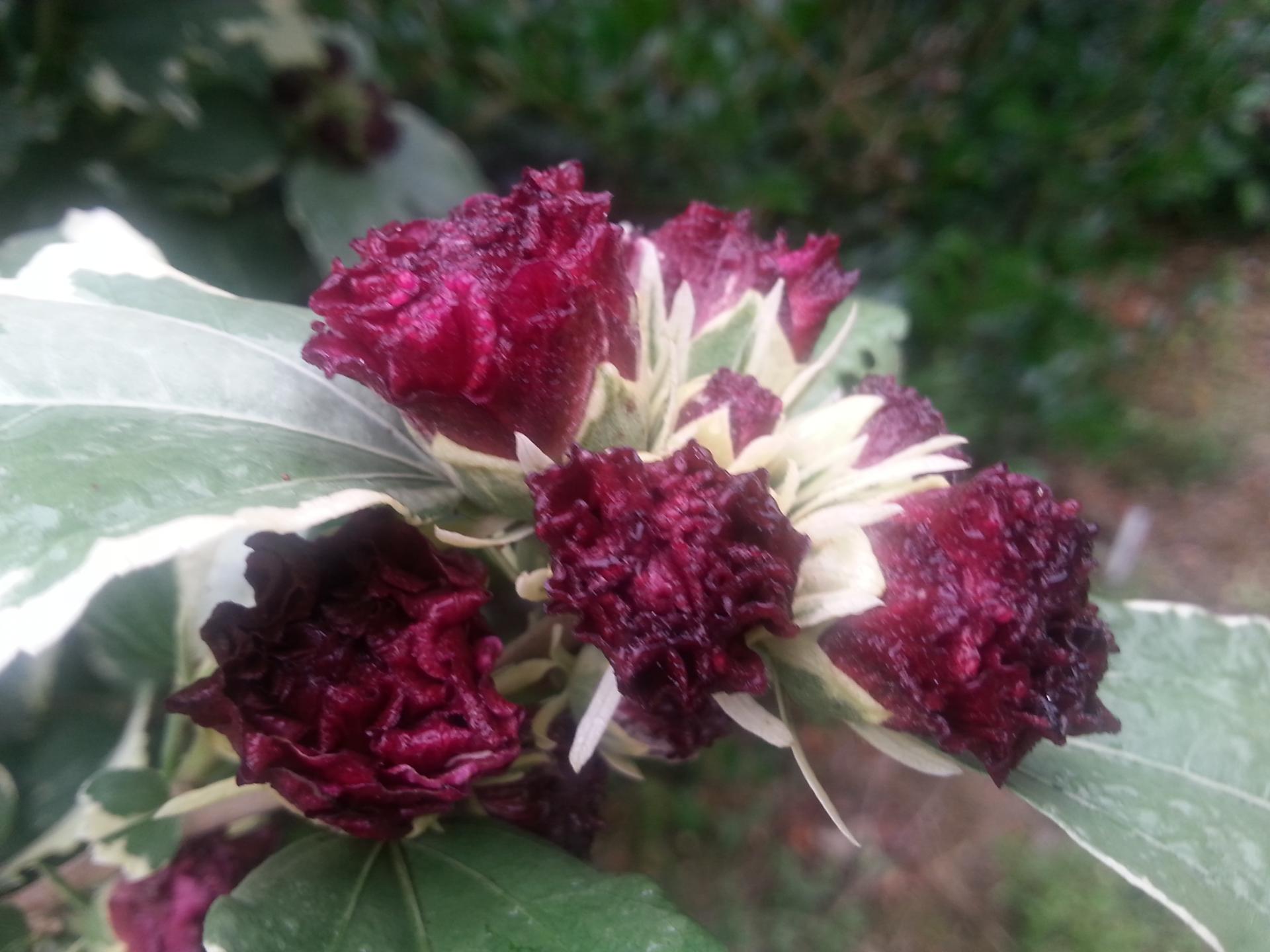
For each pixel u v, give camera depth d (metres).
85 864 0.12
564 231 0.08
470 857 0.10
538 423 0.08
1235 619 0.13
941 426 0.10
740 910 0.33
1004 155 0.45
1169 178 0.49
